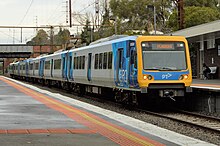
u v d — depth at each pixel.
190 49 46.50
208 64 41.91
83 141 10.18
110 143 9.96
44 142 9.95
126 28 81.44
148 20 83.94
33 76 55.69
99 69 25.48
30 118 14.75
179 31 37.44
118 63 21.98
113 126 12.95
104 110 17.80
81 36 80.31
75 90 33.19
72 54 33.22
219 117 18.53
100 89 26.94
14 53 89.62
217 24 30.53
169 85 19.81
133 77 19.95
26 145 9.54
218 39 39.25
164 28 71.62
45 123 13.44
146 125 13.42
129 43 20.52
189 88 20.17
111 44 23.25
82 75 29.67
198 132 14.31
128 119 14.83
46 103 21.00
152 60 19.78
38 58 51.72
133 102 21.11
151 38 19.94
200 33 33.44
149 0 84.62
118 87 22.36
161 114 19.38
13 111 17.06
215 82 31.44
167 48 20.08
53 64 41.31
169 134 11.68
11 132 11.45
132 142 10.16
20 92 30.12
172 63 19.98
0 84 44.94
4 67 156.00
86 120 14.37
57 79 39.66
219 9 74.19
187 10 61.22
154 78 19.61
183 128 15.19
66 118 14.87
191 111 21.36
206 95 20.30
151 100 21.98
